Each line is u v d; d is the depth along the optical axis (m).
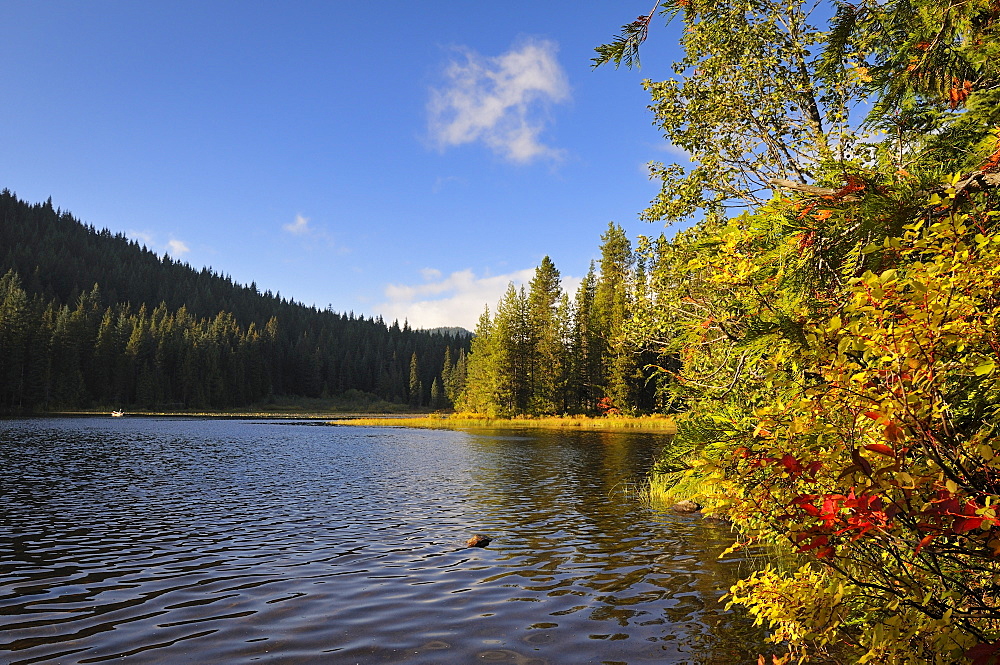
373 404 154.00
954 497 2.06
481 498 15.72
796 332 2.51
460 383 111.62
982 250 2.12
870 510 2.11
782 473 2.48
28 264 170.75
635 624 6.39
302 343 162.38
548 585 7.89
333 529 11.84
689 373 6.43
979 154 2.96
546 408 65.94
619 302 57.28
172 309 182.12
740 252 2.90
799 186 3.23
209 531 11.67
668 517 12.60
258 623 6.54
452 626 6.42
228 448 33.22
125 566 9.01
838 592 2.64
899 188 2.74
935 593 2.61
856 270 2.90
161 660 5.55
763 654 5.52
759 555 8.80
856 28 4.84
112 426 56.09
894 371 2.16
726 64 8.05
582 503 14.62
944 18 3.79
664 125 8.54
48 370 93.69
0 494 16.14
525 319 68.25
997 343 2.13
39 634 6.21
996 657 2.01
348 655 5.66
